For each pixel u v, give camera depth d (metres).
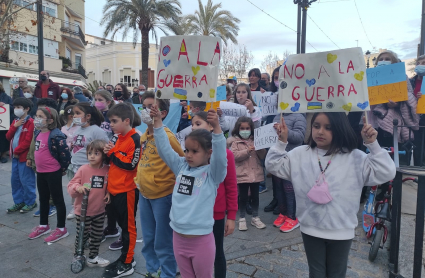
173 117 4.73
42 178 3.88
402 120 4.27
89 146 3.29
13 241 3.87
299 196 2.13
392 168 1.87
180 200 2.27
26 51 21.70
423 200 2.43
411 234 3.57
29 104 4.76
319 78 2.05
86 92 9.44
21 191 4.85
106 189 3.26
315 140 2.08
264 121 5.66
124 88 7.61
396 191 2.78
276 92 4.63
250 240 3.76
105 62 38.19
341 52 1.99
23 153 4.66
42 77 8.73
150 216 2.87
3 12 10.20
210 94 2.40
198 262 2.23
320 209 2.03
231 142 4.24
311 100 2.08
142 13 18.14
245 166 4.07
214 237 2.55
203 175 2.27
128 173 3.06
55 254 3.54
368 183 1.98
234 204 2.56
